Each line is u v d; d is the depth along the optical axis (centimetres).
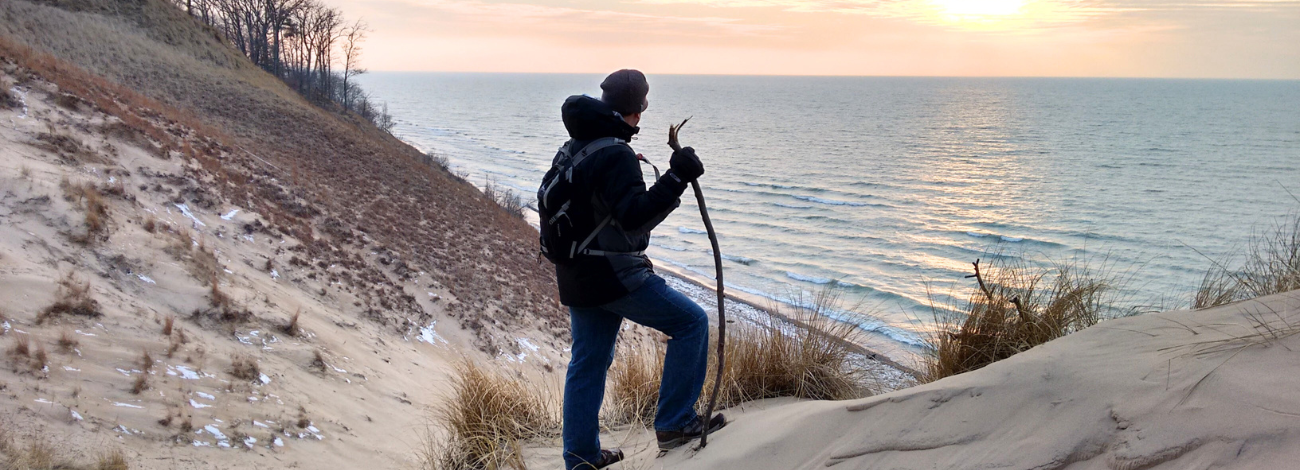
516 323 2033
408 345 1511
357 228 2209
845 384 384
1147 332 241
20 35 3403
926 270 5016
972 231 6625
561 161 286
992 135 17750
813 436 261
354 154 3662
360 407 947
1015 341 359
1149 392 196
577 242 282
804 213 7406
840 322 439
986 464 202
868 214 7419
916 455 222
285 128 3647
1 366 585
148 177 1605
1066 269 398
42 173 1174
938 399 238
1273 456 156
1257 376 184
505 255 2827
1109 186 9656
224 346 946
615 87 285
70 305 769
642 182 274
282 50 8281
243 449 655
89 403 594
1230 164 12019
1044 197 8756
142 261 1068
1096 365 222
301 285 1524
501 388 432
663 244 5469
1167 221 7100
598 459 323
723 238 5916
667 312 299
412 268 2027
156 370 732
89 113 1812
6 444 479
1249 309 239
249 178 2142
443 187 3856
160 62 4078
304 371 1002
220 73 4522
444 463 409
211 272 1169
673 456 310
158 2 4794
